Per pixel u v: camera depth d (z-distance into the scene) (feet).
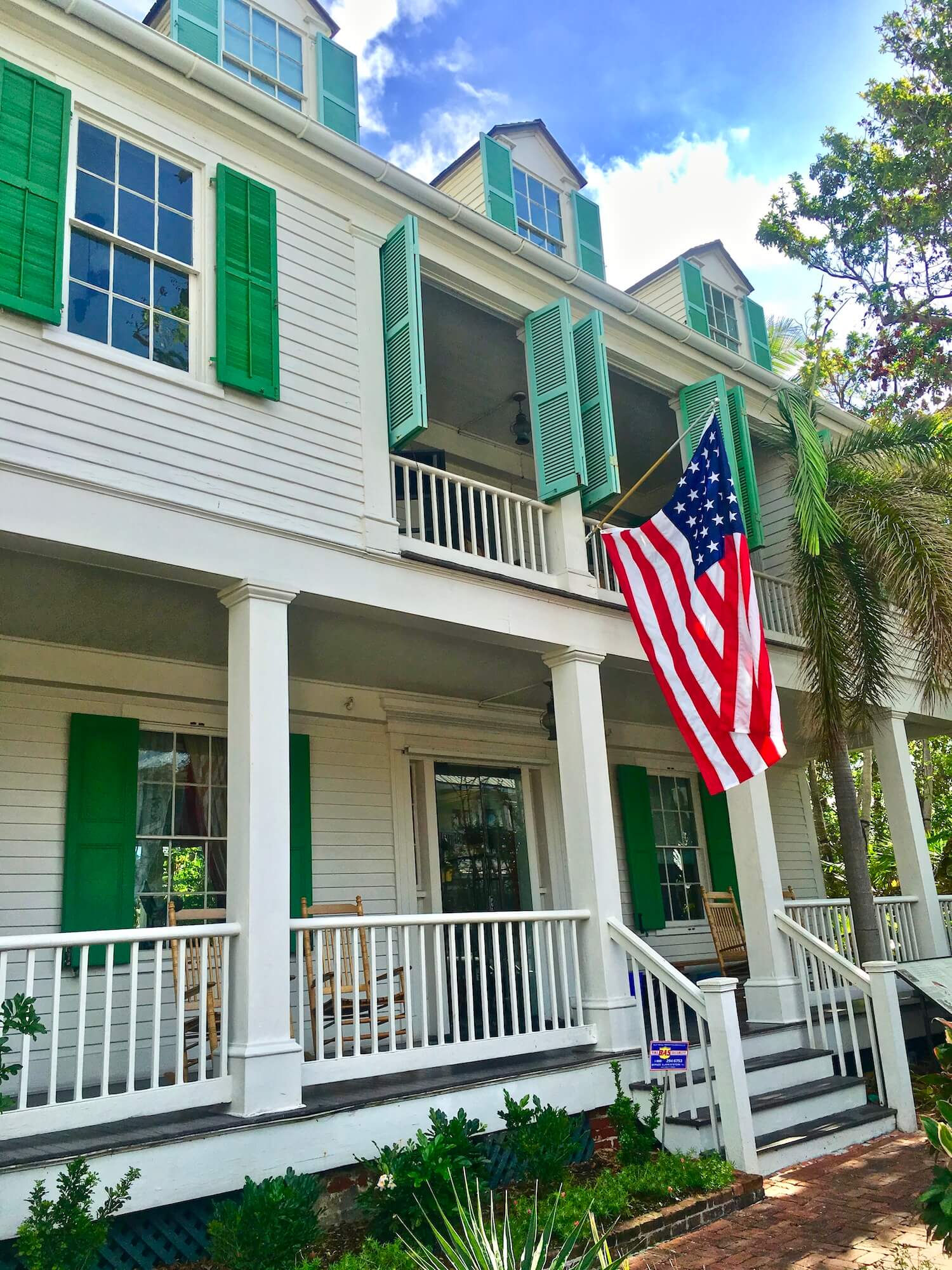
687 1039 25.21
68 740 22.97
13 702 22.40
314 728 28.22
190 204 21.02
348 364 22.43
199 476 18.84
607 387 26.55
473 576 23.22
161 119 20.72
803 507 27.73
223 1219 14.01
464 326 28.07
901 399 58.08
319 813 27.58
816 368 33.24
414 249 23.12
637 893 35.50
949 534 28.40
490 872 32.37
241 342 20.12
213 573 18.52
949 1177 12.57
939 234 56.85
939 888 52.47
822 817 63.57
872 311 60.64
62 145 18.47
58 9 19.11
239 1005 16.53
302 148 22.79
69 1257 12.17
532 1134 17.40
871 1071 30.04
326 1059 17.58
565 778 24.56
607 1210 15.88
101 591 20.26
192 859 24.67
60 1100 19.17
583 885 23.50
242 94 21.47
